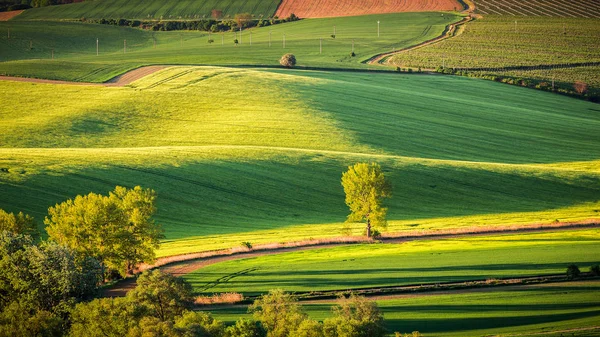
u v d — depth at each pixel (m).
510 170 146.25
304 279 81.81
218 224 115.06
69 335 58.34
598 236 101.19
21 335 57.38
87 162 132.62
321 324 60.06
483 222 116.56
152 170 132.25
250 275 84.38
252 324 60.97
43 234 101.06
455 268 83.81
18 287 65.88
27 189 116.44
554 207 129.50
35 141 162.00
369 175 108.00
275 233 109.94
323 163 144.25
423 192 133.75
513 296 73.31
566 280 78.12
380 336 59.50
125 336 55.78
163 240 105.19
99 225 82.94
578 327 64.19
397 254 92.50
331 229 113.69
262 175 136.12
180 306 64.81
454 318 67.69
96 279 71.25
